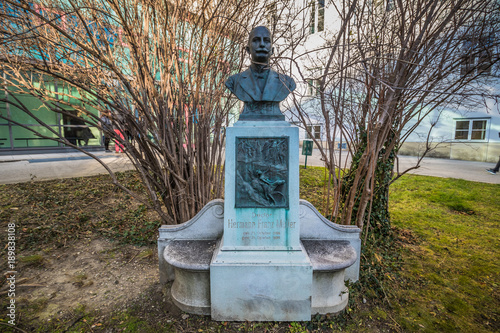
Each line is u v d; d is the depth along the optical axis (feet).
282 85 7.64
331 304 7.54
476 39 7.19
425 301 8.30
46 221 12.96
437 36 7.30
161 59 9.04
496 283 9.21
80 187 17.47
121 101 9.15
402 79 7.77
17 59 8.09
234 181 7.28
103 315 7.46
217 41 9.21
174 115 9.93
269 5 9.41
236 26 9.87
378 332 7.06
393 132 9.96
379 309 7.93
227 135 7.22
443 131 41.06
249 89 7.59
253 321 7.30
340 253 7.80
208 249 8.07
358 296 8.43
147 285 8.87
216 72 10.04
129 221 13.64
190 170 9.82
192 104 9.91
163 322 7.23
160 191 10.36
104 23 8.78
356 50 9.20
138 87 9.44
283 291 7.19
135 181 18.63
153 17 8.75
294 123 9.45
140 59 8.66
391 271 9.58
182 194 9.80
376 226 10.95
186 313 7.60
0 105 29.58
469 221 14.98
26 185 17.42
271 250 7.32
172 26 8.80
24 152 30.89
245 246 7.37
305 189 19.39
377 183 10.69
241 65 10.30
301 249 7.38
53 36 8.74
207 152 10.62
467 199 18.51
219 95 10.44
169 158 9.41
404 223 14.62
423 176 25.94
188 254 7.70
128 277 9.30
